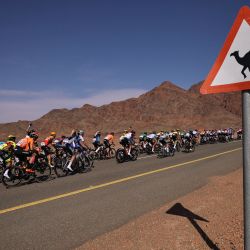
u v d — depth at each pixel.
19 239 4.98
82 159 12.34
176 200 7.05
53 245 4.71
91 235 5.08
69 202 7.28
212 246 4.27
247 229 2.63
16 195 8.32
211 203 6.55
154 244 4.46
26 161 10.21
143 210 6.45
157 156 17.91
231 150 20.67
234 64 2.72
